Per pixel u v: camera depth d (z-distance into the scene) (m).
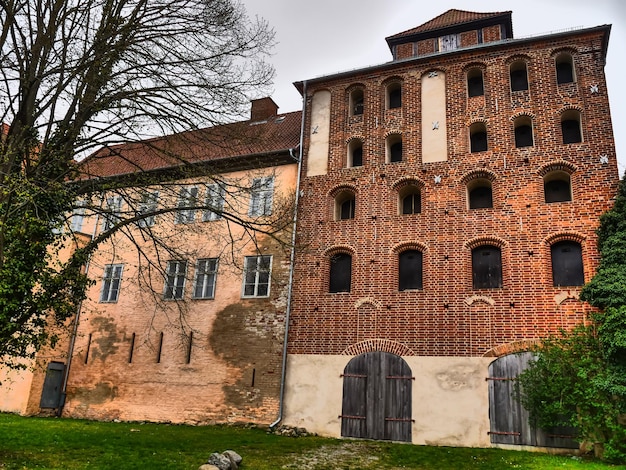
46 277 13.88
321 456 15.01
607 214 17.17
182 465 12.77
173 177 18.75
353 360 19.41
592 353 16.14
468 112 20.80
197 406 21.48
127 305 24.55
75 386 24.39
